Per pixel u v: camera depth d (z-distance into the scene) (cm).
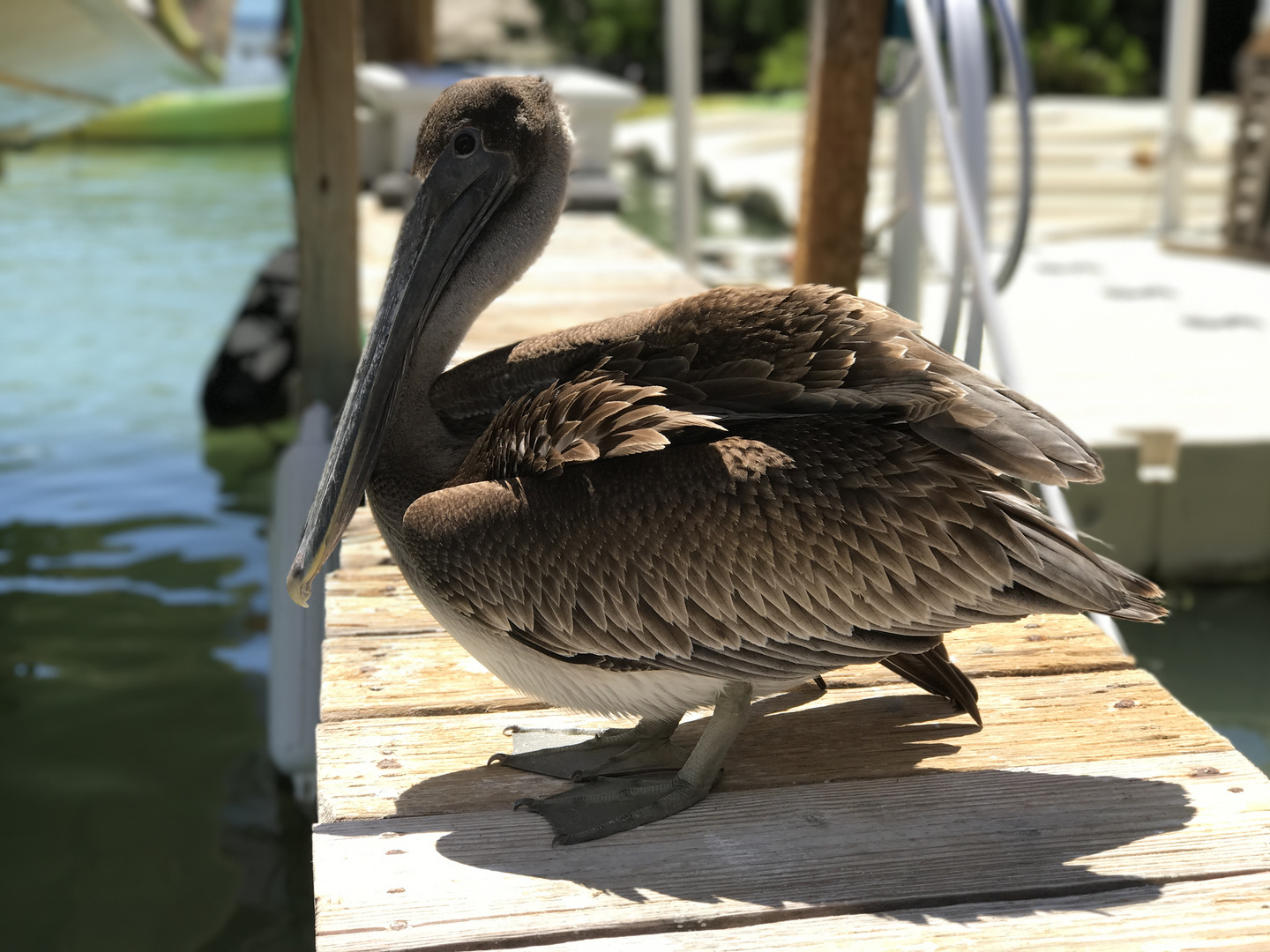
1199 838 75
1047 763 83
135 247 438
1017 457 70
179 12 294
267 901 128
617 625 74
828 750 85
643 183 565
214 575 204
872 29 159
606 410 74
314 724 136
